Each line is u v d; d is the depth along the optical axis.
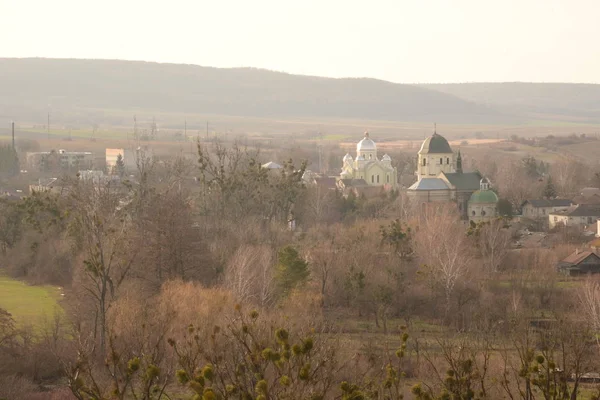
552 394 117.19
